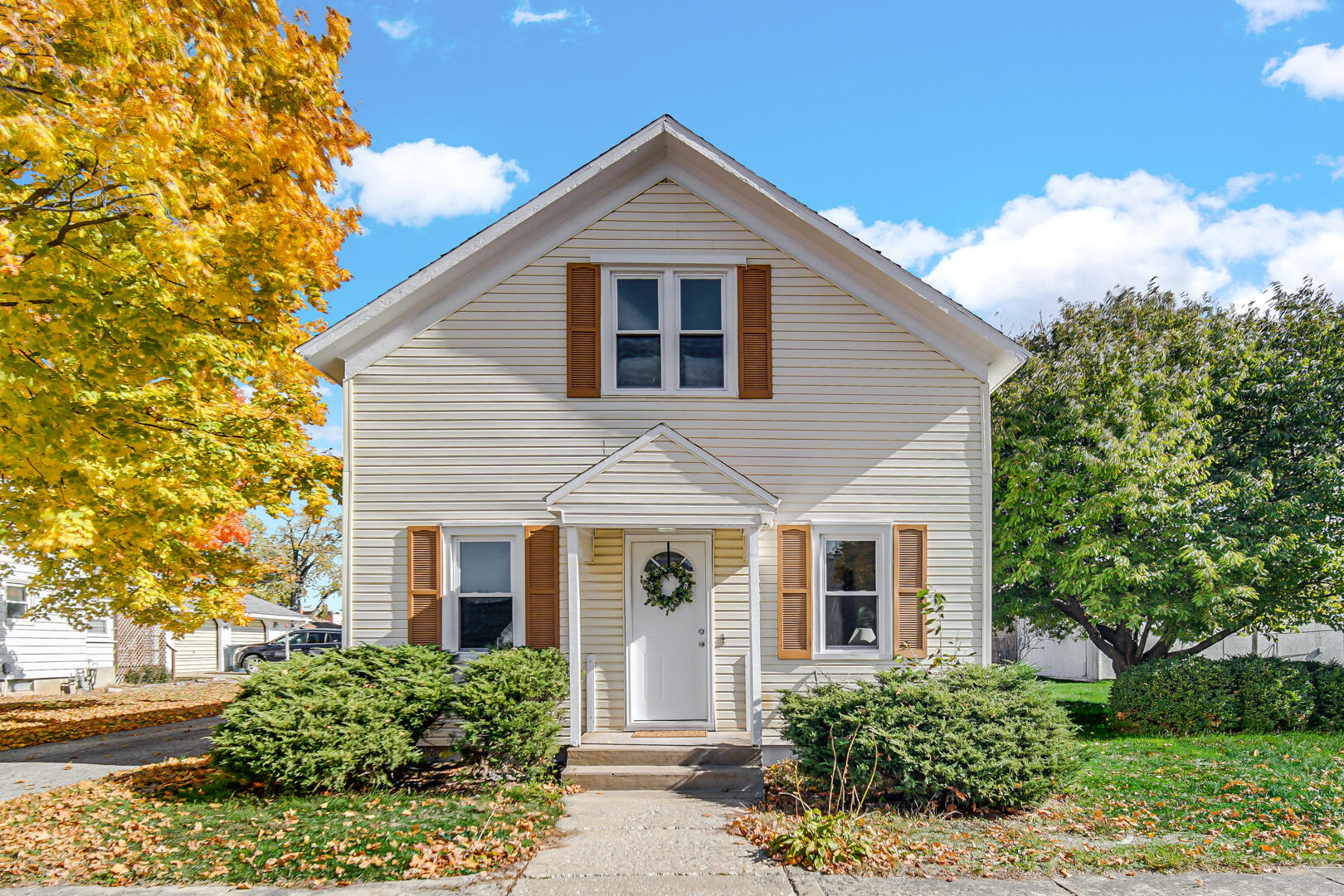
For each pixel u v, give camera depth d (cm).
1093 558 1459
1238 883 633
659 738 1040
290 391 1373
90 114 718
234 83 919
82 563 1265
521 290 1109
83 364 822
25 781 984
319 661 966
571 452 1088
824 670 1069
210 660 3475
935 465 1098
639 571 1107
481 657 959
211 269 847
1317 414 1491
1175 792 882
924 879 642
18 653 2236
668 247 1116
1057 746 818
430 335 1099
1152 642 1864
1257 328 1603
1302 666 1377
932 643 1073
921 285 1082
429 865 672
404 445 1087
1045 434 1516
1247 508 1421
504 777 913
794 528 1085
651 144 1095
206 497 1002
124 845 716
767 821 790
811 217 1089
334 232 1168
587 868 672
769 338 1108
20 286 764
